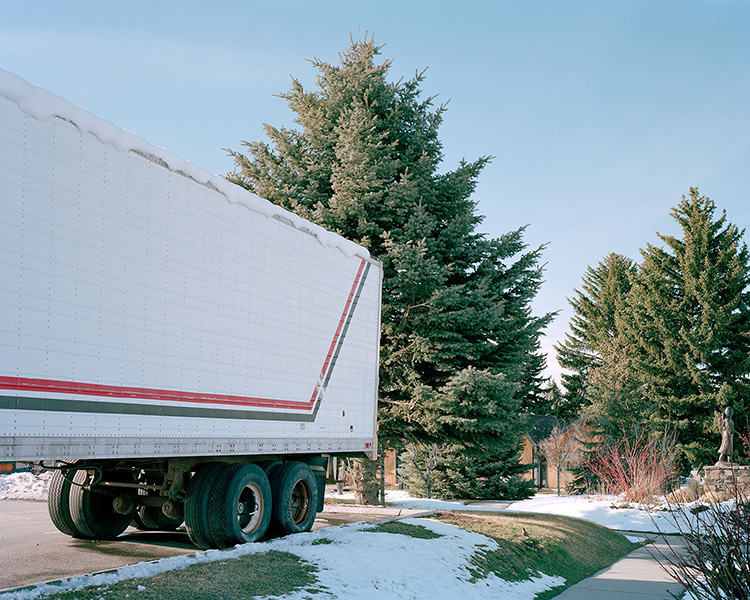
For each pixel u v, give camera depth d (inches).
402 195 642.8
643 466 936.9
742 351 1528.1
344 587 270.7
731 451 956.6
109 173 260.8
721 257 1584.6
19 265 221.9
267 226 359.6
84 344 245.6
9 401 216.4
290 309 376.2
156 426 277.7
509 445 652.1
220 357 318.3
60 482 358.6
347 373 436.5
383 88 720.3
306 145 732.7
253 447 338.3
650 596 364.8
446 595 301.1
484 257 692.1
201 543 323.0
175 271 292.7
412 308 642.8
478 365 650.2
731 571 254.5
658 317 1608.0
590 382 1425.9
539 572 406.0
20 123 225.1
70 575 269.9
